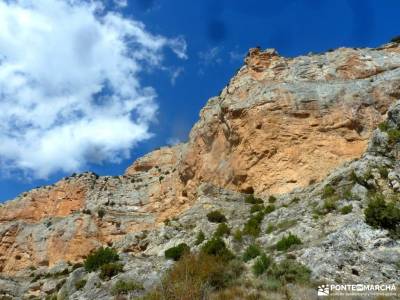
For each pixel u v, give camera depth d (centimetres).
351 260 2611
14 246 7556
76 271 3947
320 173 4544
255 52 6116
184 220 4659
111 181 8619
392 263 2544
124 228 7306
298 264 2691
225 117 5606
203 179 5875
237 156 5228
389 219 2836
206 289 2083
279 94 5188
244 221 3950
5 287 5859
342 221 3081
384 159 3594
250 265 2930
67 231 7338
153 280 3144
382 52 5759
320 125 4891
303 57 6009
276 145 4894
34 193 8575
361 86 5141
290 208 3809
